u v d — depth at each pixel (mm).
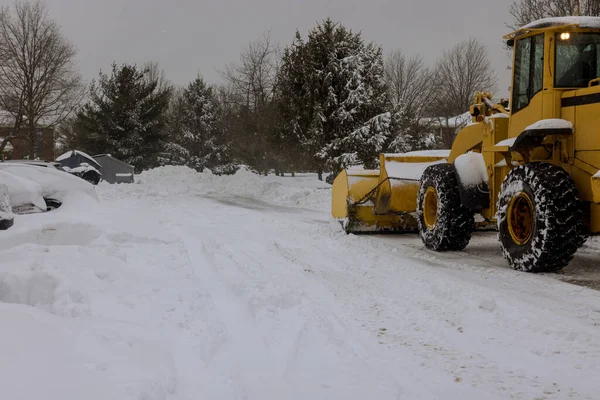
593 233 6219
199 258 6867
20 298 4527
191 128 39750
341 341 3967
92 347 3219
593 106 5973
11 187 7996
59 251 5957
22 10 33656
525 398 3072
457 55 32625
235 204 15203
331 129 19828
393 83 33656
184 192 18859
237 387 3064
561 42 6527
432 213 8477
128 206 13445
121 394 2580
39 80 33938
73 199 9500
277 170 28844
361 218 9742
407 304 5008
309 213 13109
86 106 35906
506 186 6758
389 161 9594
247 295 4984
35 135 35500
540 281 5965
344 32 20000
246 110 28031
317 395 3023
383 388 3141
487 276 6246
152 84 37656
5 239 6508
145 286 5125
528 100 6941
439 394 3104
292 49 20656
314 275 6199
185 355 3494
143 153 36562
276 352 3705
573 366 3547
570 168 6332
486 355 3740
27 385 2494
